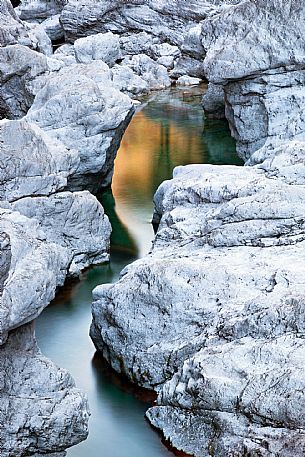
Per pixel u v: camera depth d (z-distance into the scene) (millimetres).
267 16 23953
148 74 40094
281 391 12297
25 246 11852
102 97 23484
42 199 19719
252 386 12648
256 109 24859
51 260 12188
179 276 15172
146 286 15320
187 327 14891
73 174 22344
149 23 43031
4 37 32312
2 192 19312
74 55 39562
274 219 16672
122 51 42906
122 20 43250
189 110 35094
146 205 24250
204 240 17172
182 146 29703
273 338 13273
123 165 27875
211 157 28219
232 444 12586
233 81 24875
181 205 19172
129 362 15344
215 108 33312
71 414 11875
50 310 18359
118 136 24688
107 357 16078
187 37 40125
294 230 16531
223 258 15742
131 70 39062
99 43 38188
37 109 23969
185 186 19453
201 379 13156
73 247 20203
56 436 11828
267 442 12078
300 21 23516
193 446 13328
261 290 14766
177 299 14984
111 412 14555
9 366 11820
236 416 12773
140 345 15258
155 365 14977
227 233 16688
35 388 11914
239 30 24453
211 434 13203
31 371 11984
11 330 11773
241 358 13094
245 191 18172
